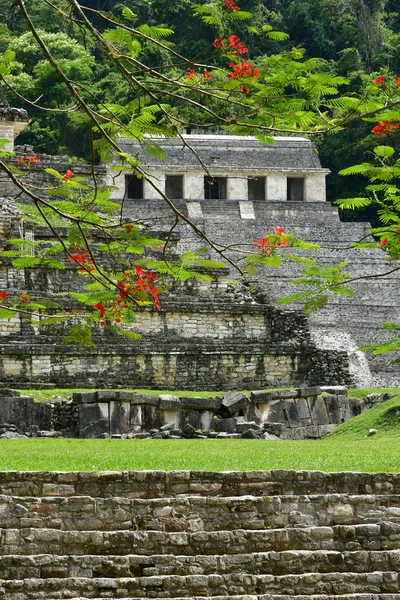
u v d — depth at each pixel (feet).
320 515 184.03
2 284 403.34
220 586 170.50
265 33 136.15
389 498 187.11
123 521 178.70
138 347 386.11
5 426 306.14
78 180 148.66
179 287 433.89
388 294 547.90
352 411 341.41
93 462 210.79
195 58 134.31
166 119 137.59
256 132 135.95
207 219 641.40
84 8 127.65
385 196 156.15
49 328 391.45
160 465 205.98
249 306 423.23
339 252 581.94
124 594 168.25
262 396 333.21
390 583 173.99
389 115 133.80
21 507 176.04
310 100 134.21
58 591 166.91
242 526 181.16
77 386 375.45
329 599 170.30
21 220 416.05
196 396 333.83
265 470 190.49
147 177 134.00
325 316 523.29
